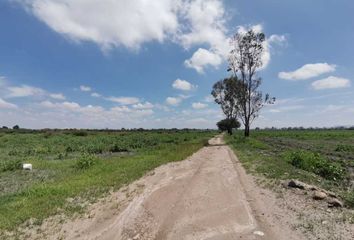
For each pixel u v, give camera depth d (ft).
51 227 27.96
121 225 28.19
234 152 92.68
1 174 59.06
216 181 46.16
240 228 26.23
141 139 155.84
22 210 32.07
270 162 63.36
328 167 52.70
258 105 163.12
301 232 24.61
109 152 105.70
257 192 38.40
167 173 54.24
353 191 39.50
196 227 26.91
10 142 138.41
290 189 38.52
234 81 163.43
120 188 42.37
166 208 32.68
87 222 29.19
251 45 157.79
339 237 23.32
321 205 31.48
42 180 51.96
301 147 117.91
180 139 174.40
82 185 43.52
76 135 200.34
